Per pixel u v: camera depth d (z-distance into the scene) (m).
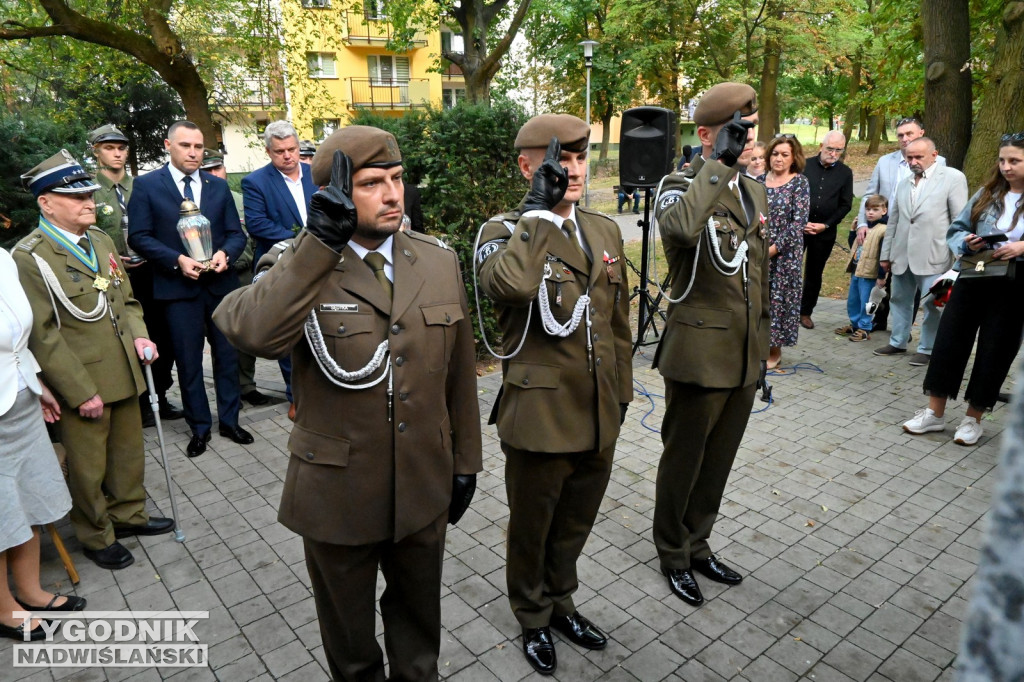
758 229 3.02
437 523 2.21
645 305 6.37
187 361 4.59
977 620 0.27
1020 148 3.97
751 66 18.91
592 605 3.08
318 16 13.96
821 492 4.02
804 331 7.30
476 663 2.75
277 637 2.92
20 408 2.85
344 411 2.00
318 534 2.02
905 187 5.93
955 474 4.22
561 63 26.91
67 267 3.26
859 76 25.44
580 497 2.69
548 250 2.48
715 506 3.21
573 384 2.53
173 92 15.65
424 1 12.65
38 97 15.77
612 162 33.25
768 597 3.12
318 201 1.74
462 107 5.90
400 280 2.03
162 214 4.49
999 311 4.30
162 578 3.34
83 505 3.36
